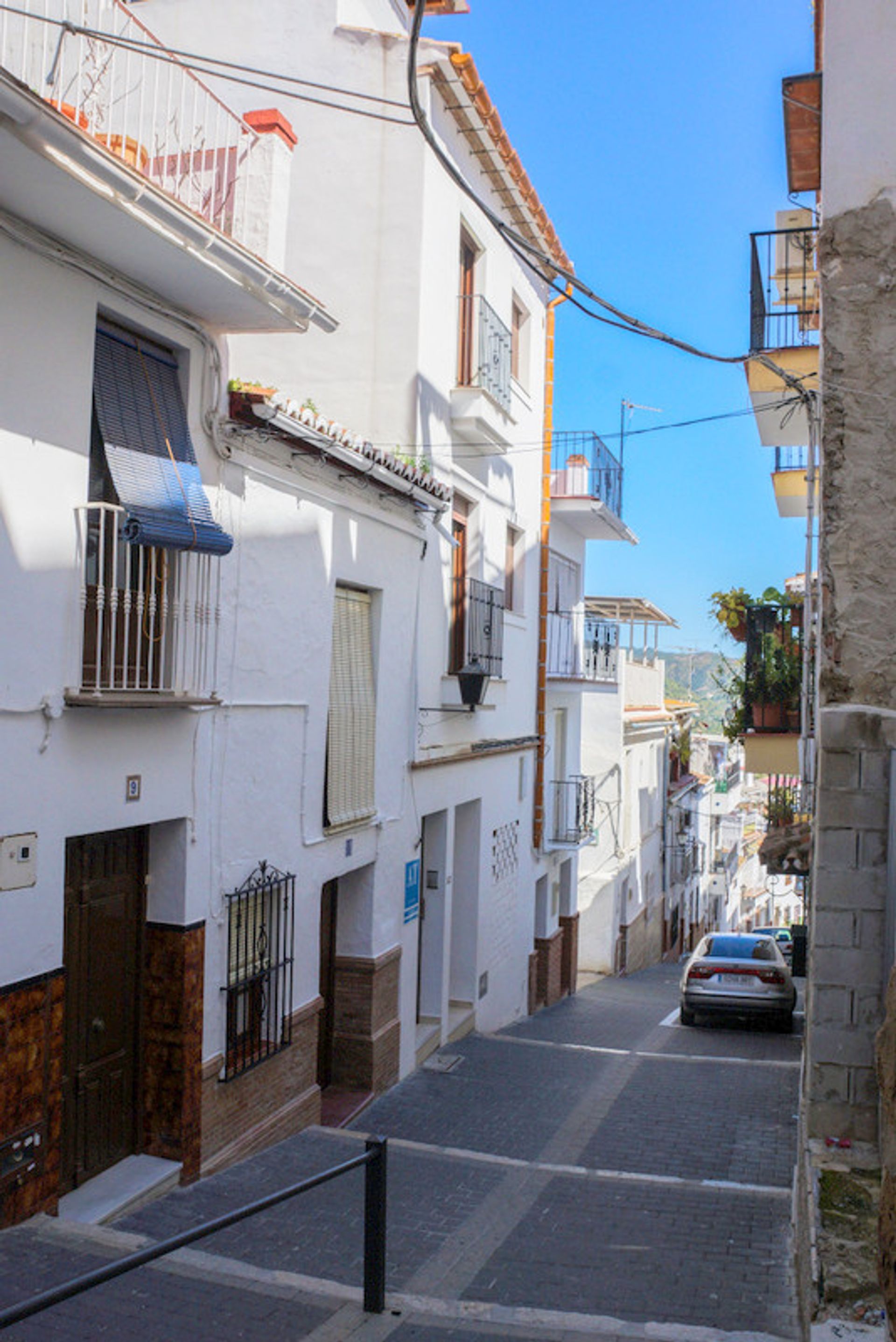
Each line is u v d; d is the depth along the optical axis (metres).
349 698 10.71
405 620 12.02
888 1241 2.93
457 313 13.69
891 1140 2.99
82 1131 7.27
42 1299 3.66
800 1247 6.21
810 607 9.77
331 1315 5.80
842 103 6.77
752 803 56.00
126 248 6.82
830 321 6.74
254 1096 8.77
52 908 6.57
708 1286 6.63
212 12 12.98
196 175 8.80
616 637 21.34
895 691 6.49
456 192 13.55
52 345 6.66
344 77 12.64
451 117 13.25
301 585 9.53
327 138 12.75
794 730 13.12
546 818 18.58
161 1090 7.85
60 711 6.59
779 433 12.86
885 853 6.35
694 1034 16.20
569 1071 12.69
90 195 6.10
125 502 7.21
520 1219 7.70
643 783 28.03
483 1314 5.93
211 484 8.25
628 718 24.69
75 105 7.40
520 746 16.34
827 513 6.69
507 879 16.27
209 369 8.20
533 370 17.23
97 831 6.96
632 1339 5.65
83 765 6.83
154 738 7.52
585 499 18.30
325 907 11.12
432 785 12.95
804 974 21.27
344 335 12.65
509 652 16.27
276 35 12.81
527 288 16.70
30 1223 6.36
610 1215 7.84
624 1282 6.68
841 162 6.75
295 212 12.80
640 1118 10.85
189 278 7.31
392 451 12.46
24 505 6.42
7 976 6.23
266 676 8.96
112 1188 7.28
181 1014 7.82
